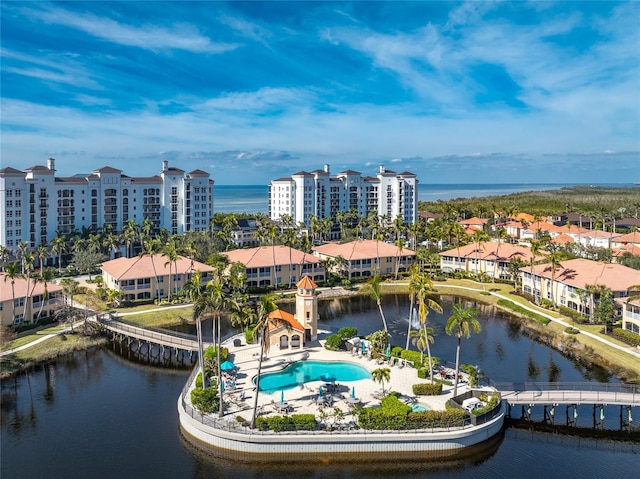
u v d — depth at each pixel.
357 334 89.75
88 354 82.12
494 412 55.81
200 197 180.00
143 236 148.88
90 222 160.25
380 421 52.44
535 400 59.56
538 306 109.00
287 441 50.78
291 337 78.88
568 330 89.19
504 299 116.19
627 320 86.12
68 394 66.88
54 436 55.72
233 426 52.84
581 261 110.69
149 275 110.12
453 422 53.25
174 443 54.31
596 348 81.12
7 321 86.38
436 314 108.06
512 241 191.38
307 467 50.47
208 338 84.12
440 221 190.50
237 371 69.06
